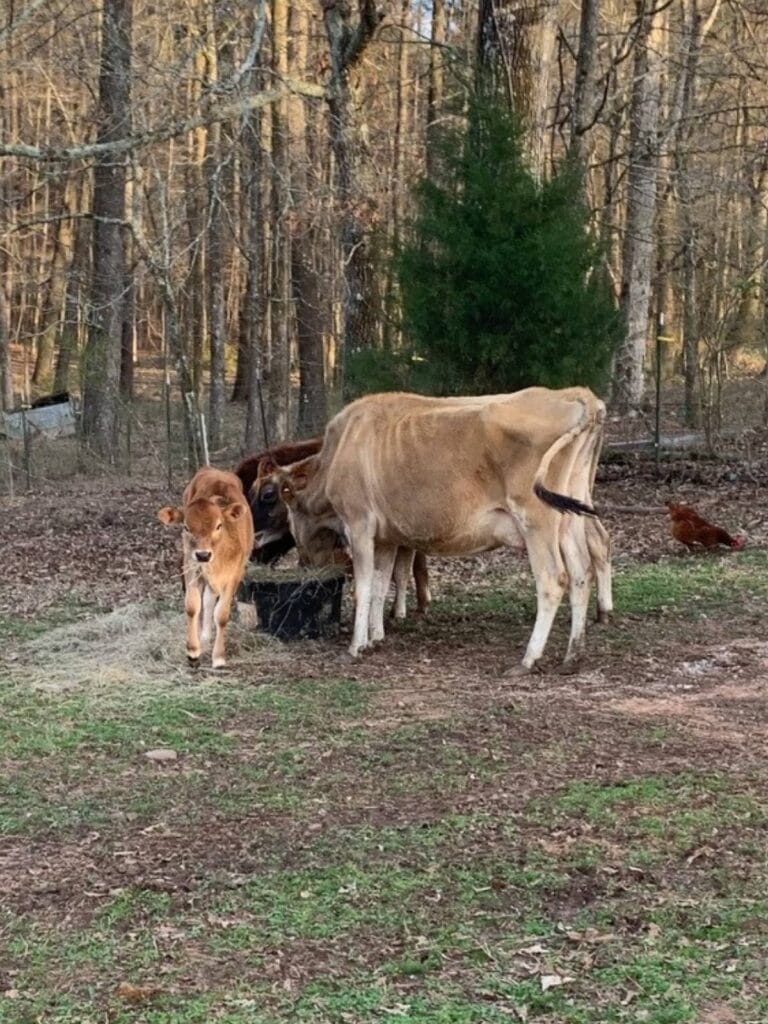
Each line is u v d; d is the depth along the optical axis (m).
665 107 28.00
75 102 32.09
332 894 5.09
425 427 8.80
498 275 13.84
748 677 8.30
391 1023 4.14
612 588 10.93
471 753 6.81
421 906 4.98
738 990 4.32
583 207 14.79
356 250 16.41
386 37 23.41
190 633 8.73
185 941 4.73
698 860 5.39
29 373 37.81
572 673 8.49
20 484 19.89
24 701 8.02
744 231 23.84
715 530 12.30
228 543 8.64
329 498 9.23
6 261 34.44
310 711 7.69
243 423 28.08
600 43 25.33
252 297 21.16
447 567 12.17
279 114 21.06
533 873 5.26
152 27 24.31
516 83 14.53
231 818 5.96
